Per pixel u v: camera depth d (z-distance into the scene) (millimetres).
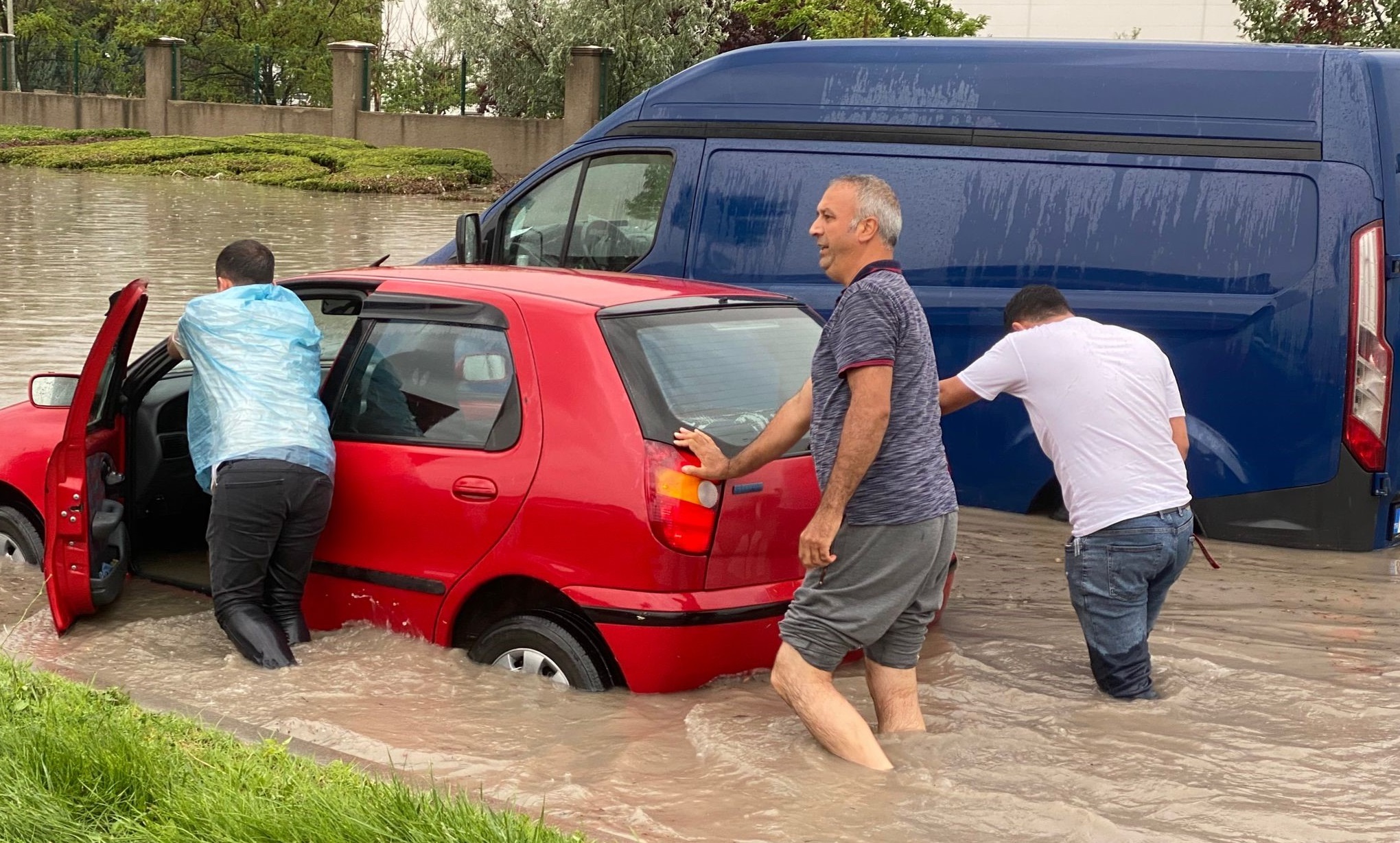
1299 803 4012
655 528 4559
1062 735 4516
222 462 5191
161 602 5992
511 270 5707
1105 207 7246
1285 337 6828
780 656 4355
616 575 4621
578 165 8688
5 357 11219
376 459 5223
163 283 15766
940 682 5027
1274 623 5762
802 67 8047
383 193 32562
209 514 5840
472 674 4906
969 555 6789
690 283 5594
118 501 5895
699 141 8281
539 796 3971
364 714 4684
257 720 4633
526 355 4945
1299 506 6859
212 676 5035
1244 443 6953
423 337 5281
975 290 7543
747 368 5051
